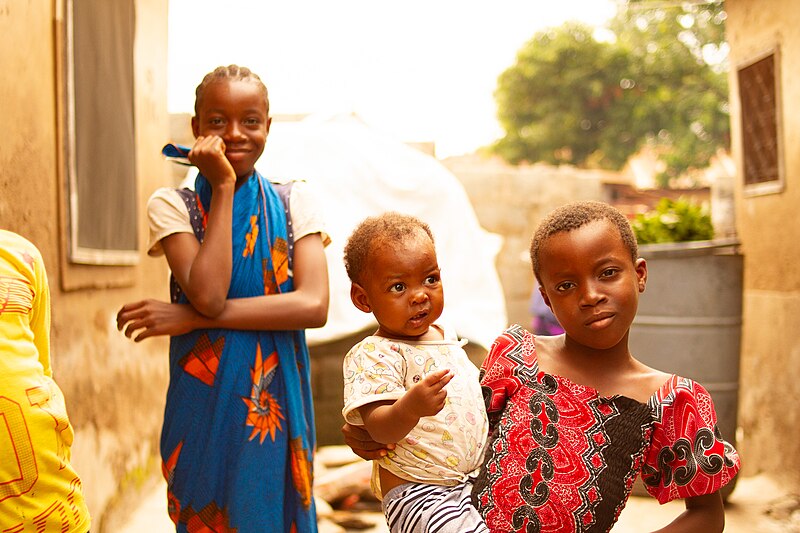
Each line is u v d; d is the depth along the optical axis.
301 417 2.62
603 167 23.66
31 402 1.65
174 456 2.52
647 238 5.87
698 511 1.86
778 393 5.50
